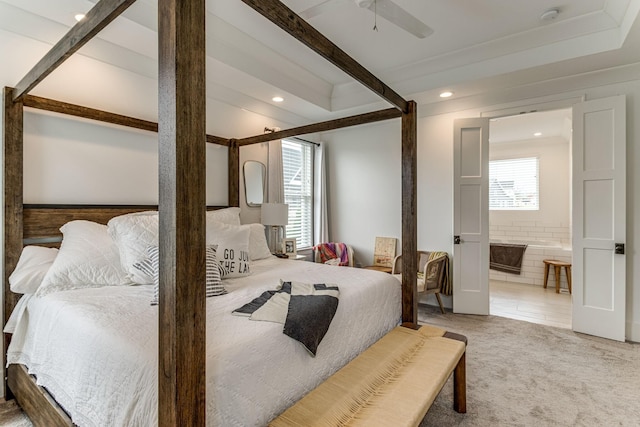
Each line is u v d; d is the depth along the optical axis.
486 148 3.84
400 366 1.66
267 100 3.88
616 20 2.59
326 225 5.13
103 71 2.61
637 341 3.06
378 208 4.80
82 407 1.28
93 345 1.31
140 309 1.57
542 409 2.01
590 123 3.19
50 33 2.26
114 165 2.67
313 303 1.66
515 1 2.47
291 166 4.82
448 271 4.12
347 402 1.34
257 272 2.59
